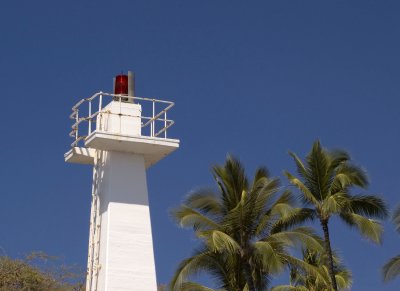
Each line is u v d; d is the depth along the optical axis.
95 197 33.41
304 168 34.22
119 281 31.39
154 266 32.03
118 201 32.25
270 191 32.62
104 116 33.34
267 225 32.84
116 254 31.66
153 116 33.28
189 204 33.09
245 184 33.31
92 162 34.31
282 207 31.84
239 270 33.22
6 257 42.66
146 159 33.81
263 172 33.41
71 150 33.59
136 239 32.09
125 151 32.94
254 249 32.50
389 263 33.00
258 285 33.84
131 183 32.66
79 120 33.09
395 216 32.56
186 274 32.53
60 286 43.28
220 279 33.50
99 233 32.66
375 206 33.69
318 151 34.00
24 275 42.03
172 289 32.59
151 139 32.47
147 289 31.67
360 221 32.97
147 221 32.44
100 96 32.84
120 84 33.84
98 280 31.78
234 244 31.31
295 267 32.69
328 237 33.31
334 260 38.78
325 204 33.00
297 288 35.47
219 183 33.38
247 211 32.56
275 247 32.31
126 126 32.94
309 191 33.47
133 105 33.38
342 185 33.28
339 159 34.00
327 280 35.44
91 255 32.69
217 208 33.28
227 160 33.56
